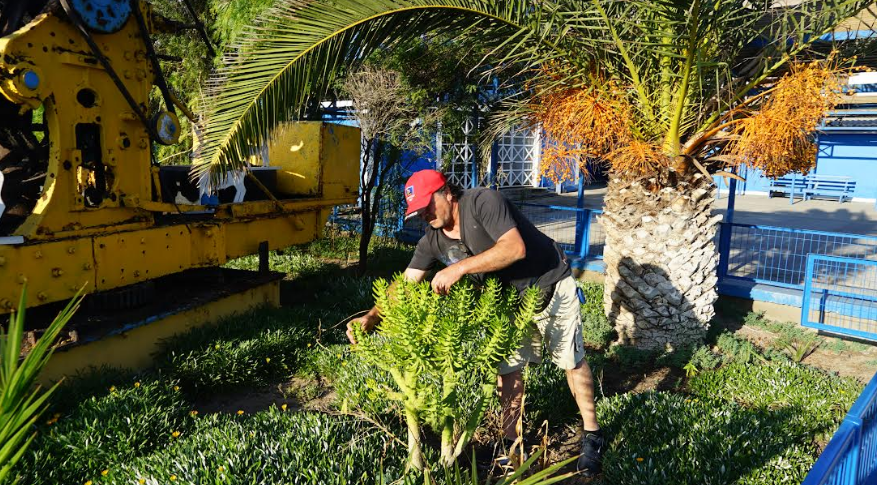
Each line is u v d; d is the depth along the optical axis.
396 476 3.33
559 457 4.12
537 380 4.66
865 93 9.72
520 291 3.53
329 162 7.50
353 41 4.25
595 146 5.52
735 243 12.59
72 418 3.93
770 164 5.27
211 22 10.98
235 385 5.06
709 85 5.40
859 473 2.46
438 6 4.43
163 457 3.49
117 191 4.77
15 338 1.39
